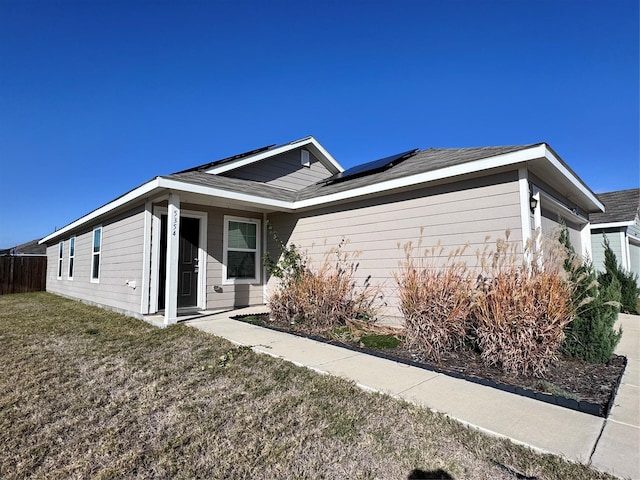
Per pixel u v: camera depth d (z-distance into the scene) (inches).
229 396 128.6
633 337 236.8
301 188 422.3
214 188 269.7
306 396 127.6
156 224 294.0
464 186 222.8
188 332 226.5
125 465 88.1
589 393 131.3
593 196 295.7
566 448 92.0
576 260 180.1
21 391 135.3
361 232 280.5
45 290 639.8
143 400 126.6
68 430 106.5
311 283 255.3
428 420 108.0
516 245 196.2
